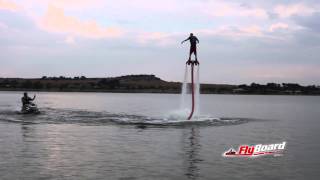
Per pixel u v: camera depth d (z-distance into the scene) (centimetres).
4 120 3422
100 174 1466
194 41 3575
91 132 2656
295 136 2639
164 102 9588
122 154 1858
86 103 8194
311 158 1822
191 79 3725
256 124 3509
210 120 3678
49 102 8425
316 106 8412
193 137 2477
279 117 4597
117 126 3050
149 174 1477
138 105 7500
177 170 1544
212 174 1491
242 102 11062
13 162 1644
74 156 1794
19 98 10619
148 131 2752
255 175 1488
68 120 3519
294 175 1496
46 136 2428
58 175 1443
